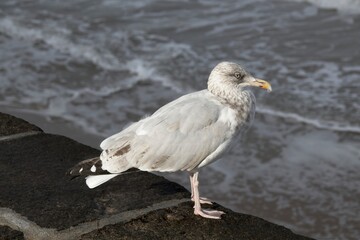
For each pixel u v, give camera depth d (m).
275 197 8.34
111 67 12.14
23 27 13.83
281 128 9.90
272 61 12.05
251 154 9.23
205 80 11.61
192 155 5.66
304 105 10.55
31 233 5.66
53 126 10.09
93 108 10.66
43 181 6.33
